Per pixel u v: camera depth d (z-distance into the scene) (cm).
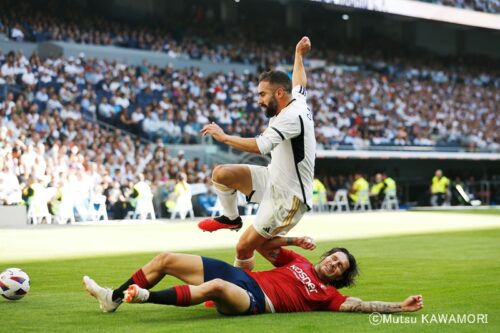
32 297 944
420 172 4641
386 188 3975
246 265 872
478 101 5309
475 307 858
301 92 897
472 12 5081
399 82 5038
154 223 2803
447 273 1223
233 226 888
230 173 848
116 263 1401
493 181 4719
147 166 3222
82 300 915
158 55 4106
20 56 3359
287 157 830
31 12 3825
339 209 3812
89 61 3625
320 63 4812
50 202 2817
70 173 2883
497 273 1221
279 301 796
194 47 4309
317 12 5266
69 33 3850
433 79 5275
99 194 2941
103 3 4209
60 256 1538
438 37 5700
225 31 4666
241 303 768
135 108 3628
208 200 3288
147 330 708
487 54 5997
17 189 2703
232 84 4162
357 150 4131
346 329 710
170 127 3581
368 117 4531
